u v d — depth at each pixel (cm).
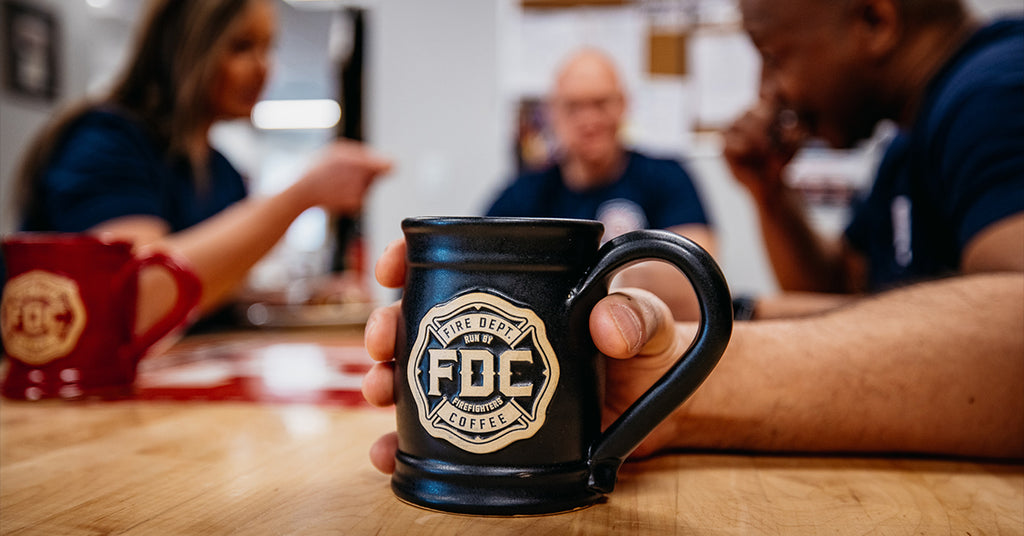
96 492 40
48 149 114
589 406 36
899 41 84
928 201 84
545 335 35
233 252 101
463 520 35
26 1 235
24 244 65
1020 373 45
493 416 35
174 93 127
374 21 251
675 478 43
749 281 223
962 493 40
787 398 46
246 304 165
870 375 46
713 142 225
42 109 244
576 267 36
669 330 41
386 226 251
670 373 34
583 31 235
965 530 34
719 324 33
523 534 33
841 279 135
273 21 134
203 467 45
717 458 48
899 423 46
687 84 227
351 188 109
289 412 63
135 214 107
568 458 36
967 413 46
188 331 145
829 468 46
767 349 47
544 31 238
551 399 35
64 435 54
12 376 67
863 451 48
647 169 196
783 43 90
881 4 83
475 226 35
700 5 225
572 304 36
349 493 40
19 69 233
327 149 114
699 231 185
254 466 46
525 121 242
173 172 135
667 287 68
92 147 110
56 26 250
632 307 36
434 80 247
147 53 127
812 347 47
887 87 88
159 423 59
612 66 194
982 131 60
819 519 35
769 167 123
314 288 175
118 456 48
